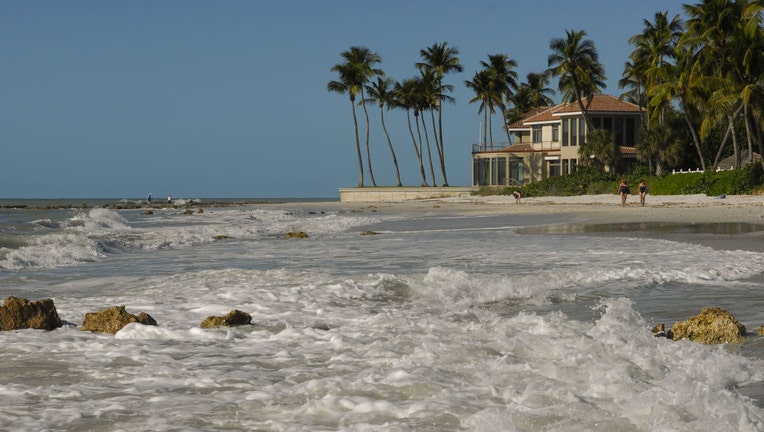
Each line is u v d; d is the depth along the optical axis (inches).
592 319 482.3
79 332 442.0
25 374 330.6
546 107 4864.7
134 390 301.6
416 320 462.9
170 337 421.7
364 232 1370.6
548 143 4052.7
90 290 658.8
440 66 4677.7
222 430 248.2
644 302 544.4
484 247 1003.9
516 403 266.4
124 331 426.6
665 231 1216.2
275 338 414.9
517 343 364.8
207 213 2805.1
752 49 2556.6
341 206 3467.0
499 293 587.8
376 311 522.0
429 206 2957.7
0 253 912.9
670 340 375.6
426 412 259.3
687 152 3560.5
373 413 261.3
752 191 2501.2
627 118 3887.8
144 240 1266.0
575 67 3668.8
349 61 4744.1
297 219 2082.9
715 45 2770.7
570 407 255.3
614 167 3659.0
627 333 383.2
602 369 304.0
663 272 695.7
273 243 1203.2
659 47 3467.0
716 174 2655.0
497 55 4677.7
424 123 4795.8
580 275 673.6
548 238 1135.6
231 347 391.5
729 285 627.2
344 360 354.3
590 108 3887.8
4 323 447.8
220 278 692.1
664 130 3376.0
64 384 312.7
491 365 324.5
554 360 331.9
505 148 4254.4
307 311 519.8
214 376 323.9
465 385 295.1
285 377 322.3
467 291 596.4
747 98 2496.3
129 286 675.4
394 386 294.8
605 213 1828.2
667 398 256.1
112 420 260.1
